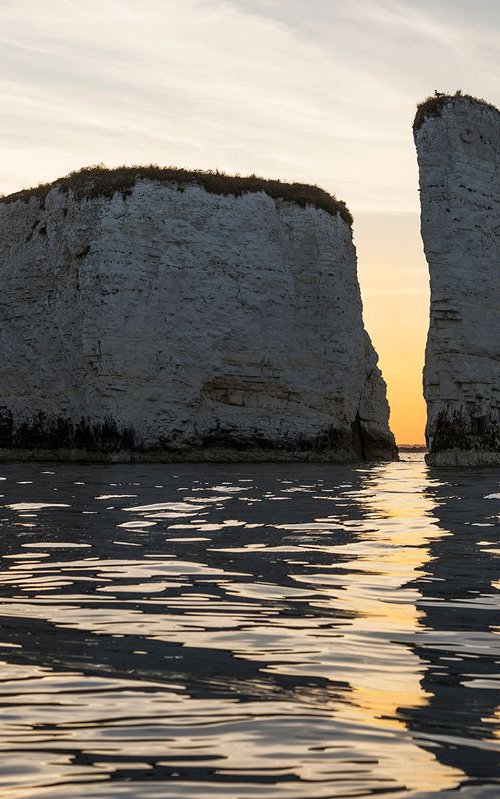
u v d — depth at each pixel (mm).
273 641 5840
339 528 12258
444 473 28344
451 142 33969
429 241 33969
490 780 3566
